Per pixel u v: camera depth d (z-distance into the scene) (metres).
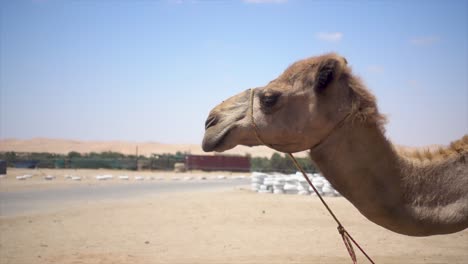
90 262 10.90
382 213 4.27
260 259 11.20
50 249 12.38
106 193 27.55
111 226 15.94
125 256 11.59
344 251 12.16
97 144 132.50
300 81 4.54
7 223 16.27
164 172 59.34
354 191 4.34
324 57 4.50
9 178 38.56
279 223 16.39
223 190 29.12
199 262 10.91
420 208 4.23
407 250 12.34
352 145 4.31
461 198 4.27
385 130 4.33
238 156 61.38
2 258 11.25
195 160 60.97
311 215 17.80
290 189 25.67
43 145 130.12
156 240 13.70
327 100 4.38
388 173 4.29
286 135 4.55
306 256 11.50
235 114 4.83
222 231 15.09
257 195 24.62
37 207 20.52
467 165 4.38
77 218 17.48
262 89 4.74
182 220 17.12
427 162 4.42
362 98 4.32
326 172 4.46
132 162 61.34
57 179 38.91
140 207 20.31
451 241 13.61
